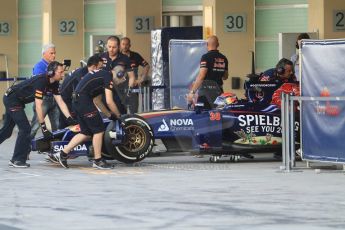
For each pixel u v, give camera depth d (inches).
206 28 2101.4
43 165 1411.2
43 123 1363.2
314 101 1270.9
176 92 1752.0
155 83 1978.3
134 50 2276.1
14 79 1833.2
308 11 2006.6
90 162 1449.3
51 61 1488.7
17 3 2662.4
